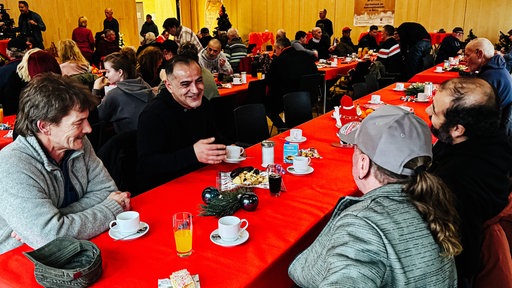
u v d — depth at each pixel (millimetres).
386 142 1008
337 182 1896
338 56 8992
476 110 1438
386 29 7121
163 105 2180
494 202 1402
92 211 1448
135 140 2295
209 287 1134
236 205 1601
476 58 3322
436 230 927
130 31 11883
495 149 1442
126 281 1164
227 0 13445
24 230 1325
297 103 3762
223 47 8320
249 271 1210
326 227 1106
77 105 1379
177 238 1277
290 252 1358
